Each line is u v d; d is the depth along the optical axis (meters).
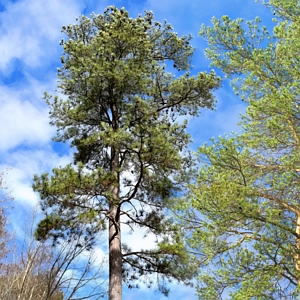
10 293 10.16
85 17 14.91
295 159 10.49
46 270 10.73
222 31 12.71
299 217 10.55
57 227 10.59
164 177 11.60
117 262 11.04
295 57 11.08
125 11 13.30
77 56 12.75
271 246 9.80
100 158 13.53
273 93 10.74
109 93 12.66
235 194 9.95
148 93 12.81
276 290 9.48
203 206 10.19
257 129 11.48
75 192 10.37
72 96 13.02
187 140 12.08
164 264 10.95
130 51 13.04
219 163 10.91
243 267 9.82
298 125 10.60
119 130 10.52
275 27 11.78
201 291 10.32
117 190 11.81
